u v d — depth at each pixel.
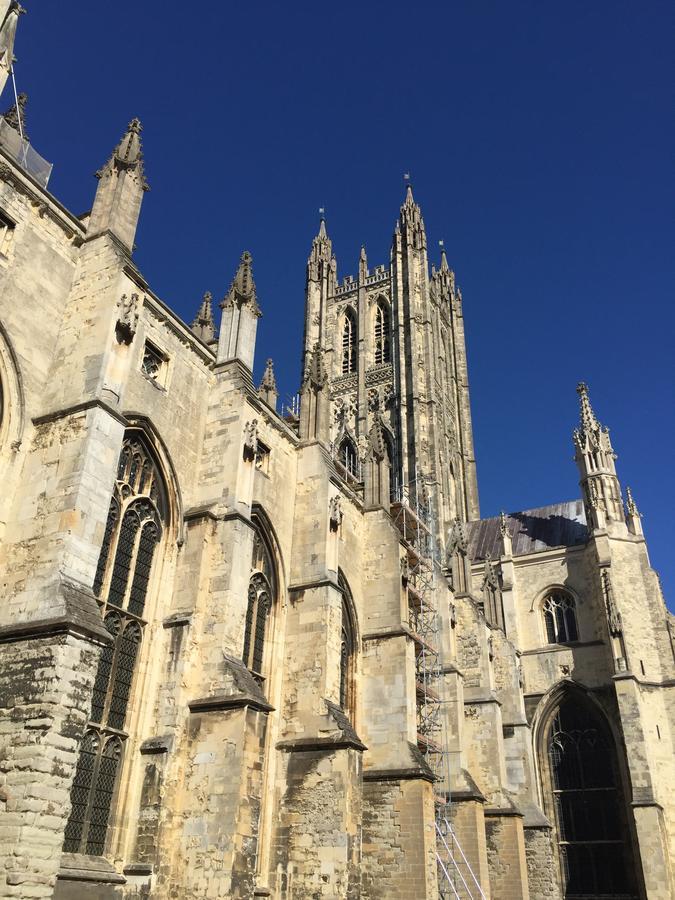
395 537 56.31
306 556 47.50
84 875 28.86
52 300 34.84
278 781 41.38
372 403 117.75
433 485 106.38
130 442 37.41
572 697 83.06
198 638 36.38
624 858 73.00
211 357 43.97
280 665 44.78
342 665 51.56
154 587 36.84
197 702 34.62
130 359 35.66
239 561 38.16
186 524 39.09
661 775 73.44
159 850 31.66
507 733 75.75
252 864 32.06
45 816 24.23
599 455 90.12
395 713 50.09
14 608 28.19
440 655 64.81
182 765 33.81
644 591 82.62
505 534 95.25
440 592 67.12
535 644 87.75
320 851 38.88
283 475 49.12
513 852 62.91
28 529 29.94
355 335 131.75
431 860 45.72
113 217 37.28
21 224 33.88
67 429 31.53
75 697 26.14
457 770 60.19
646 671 78.12
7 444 31.45
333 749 40.72
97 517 30.27
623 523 86.50
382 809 47.09
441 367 127.81
